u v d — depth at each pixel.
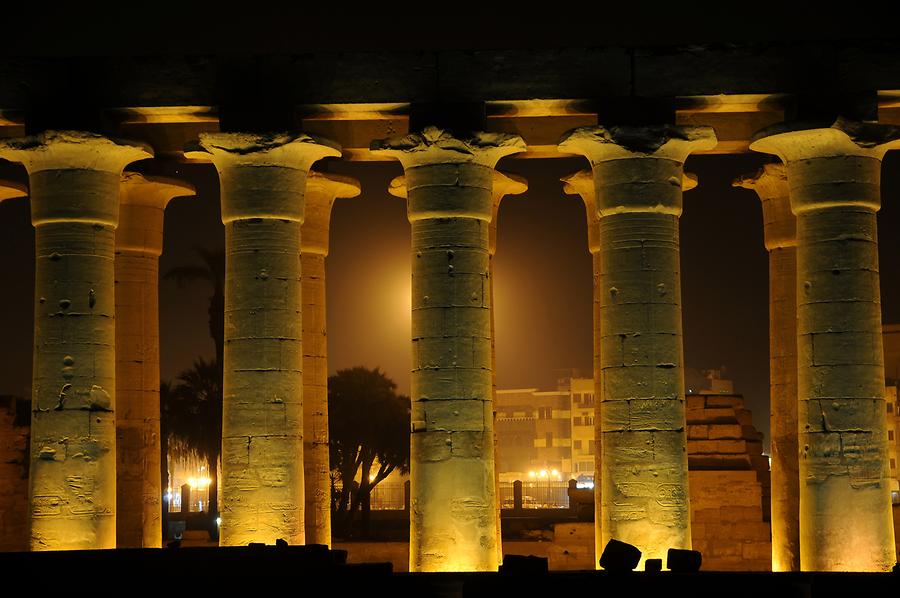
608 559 37.06
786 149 40.84
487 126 42.69
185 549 35.50
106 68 41.31
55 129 40.59
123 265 47.28
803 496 40.06
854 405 39.53
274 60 41.00
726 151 45.81
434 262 40.50
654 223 40.09
